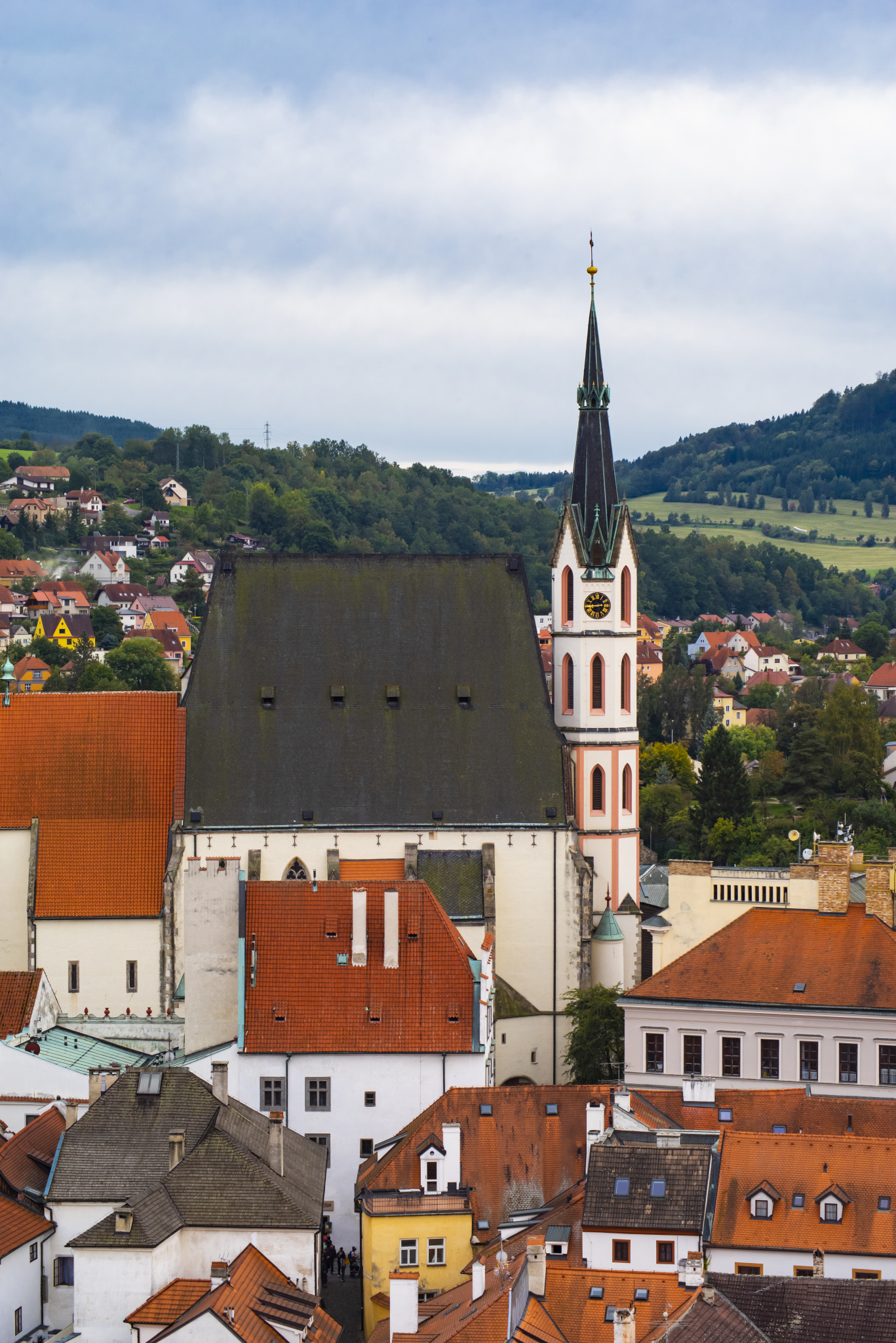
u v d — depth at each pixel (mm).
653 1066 148125
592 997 170000
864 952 146125
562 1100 134125
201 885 155625
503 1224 125938
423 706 181125
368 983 154000
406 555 186000
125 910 169125
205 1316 106125
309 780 176875
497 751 180500
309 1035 151875
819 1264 111500
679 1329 98500
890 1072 142750
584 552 183500
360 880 158625
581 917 178500
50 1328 123125
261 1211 120812
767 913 151000
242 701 178500
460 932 174500
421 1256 128250
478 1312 103000
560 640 185500
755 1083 145625
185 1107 128500
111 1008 169375
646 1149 115812
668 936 156000
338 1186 151250
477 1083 151250
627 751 184500
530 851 178500
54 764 174250
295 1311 111750
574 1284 105750
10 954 171375
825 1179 115688
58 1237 123312
